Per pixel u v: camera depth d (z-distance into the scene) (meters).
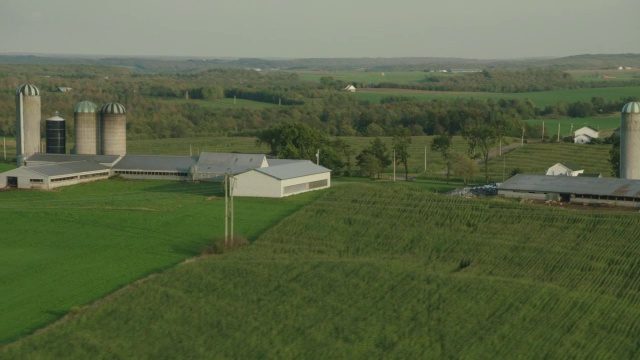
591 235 127.00
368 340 89.00
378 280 106.69
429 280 106.44
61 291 106.75
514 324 92.75
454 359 84.38
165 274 110.12
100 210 153.50
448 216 140.50
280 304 99.06
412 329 91.88
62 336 89.44
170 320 94.19
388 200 153.50
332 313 96.31
